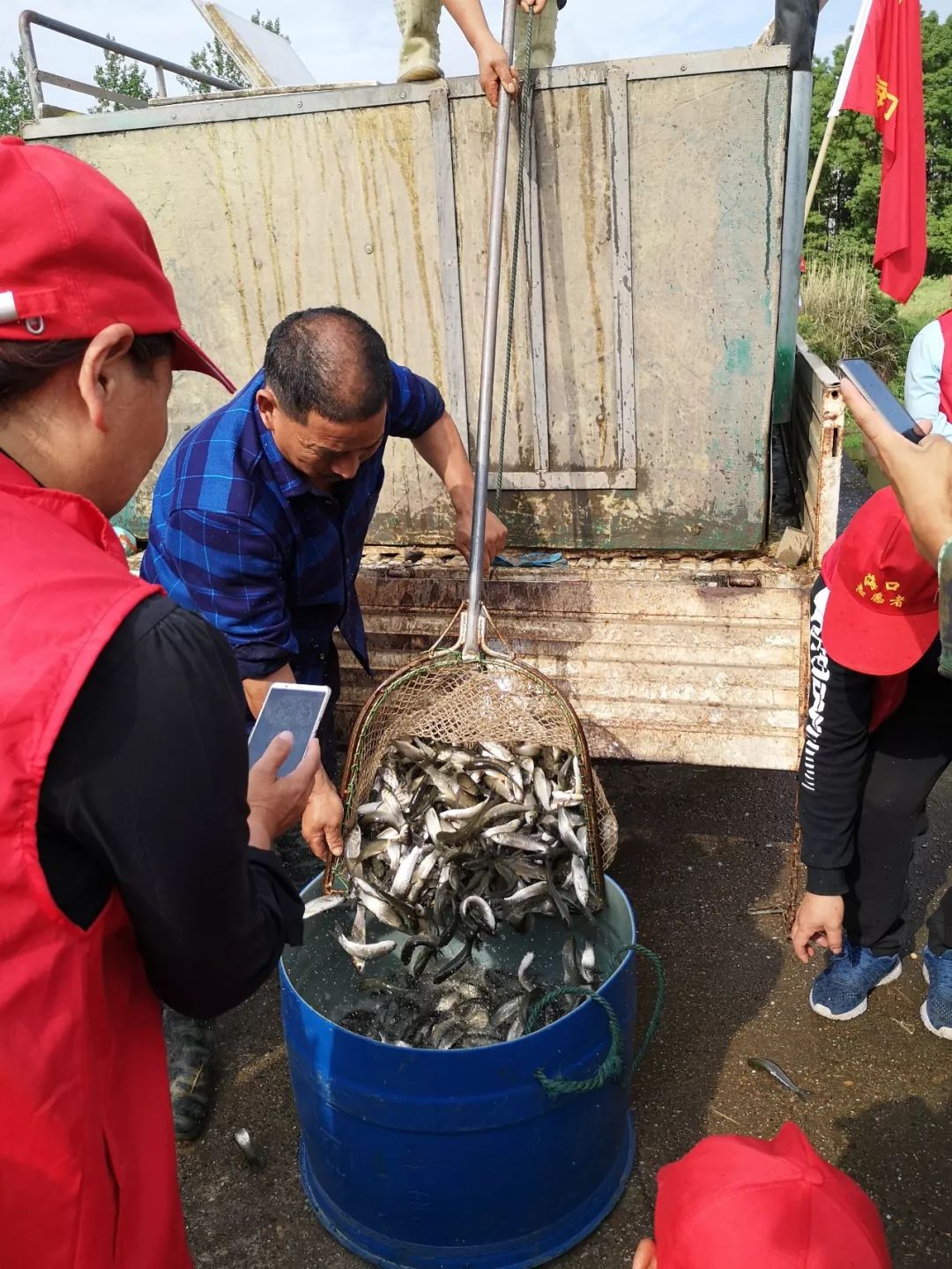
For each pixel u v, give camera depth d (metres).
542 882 2.39
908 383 3.42
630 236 2.70
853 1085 2.47
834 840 2.10
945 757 2.33
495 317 2.51
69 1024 0.92
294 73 4.45
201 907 0.96
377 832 2.56
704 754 2.80
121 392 1.00
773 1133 2.34
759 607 2.69
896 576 1.79
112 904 0.96
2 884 0.86
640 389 2.84
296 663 2.64
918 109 5.04
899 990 2.78
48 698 0.84
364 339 2.06
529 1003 2.28
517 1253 2.05
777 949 2.96
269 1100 2.52
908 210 5.14
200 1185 2.29
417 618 2.97
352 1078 1.89
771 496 3.21
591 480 2.97
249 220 2.99
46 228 0.90
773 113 2.51
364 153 2.83
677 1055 2.59
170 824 0.91
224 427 2.27
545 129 2.65
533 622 2.87
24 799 0.84
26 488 0.94
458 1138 1.88
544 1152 1.96
